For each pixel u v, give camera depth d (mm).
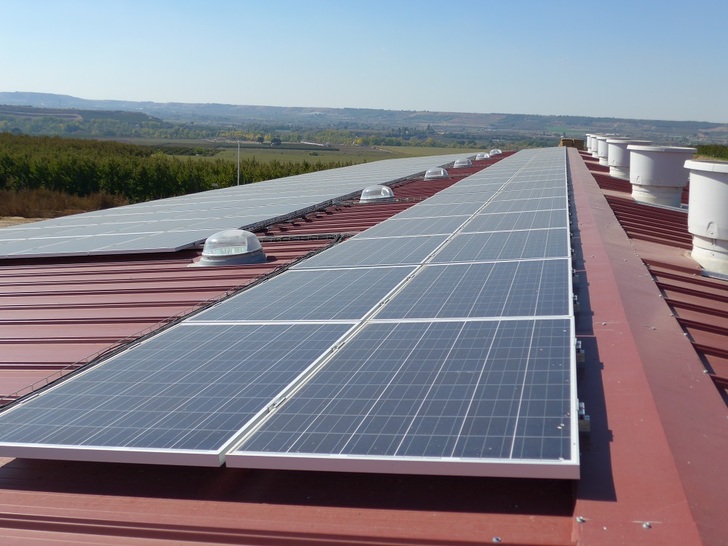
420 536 4312
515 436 4285
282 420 4859
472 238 11719
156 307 10945
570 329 6039
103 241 16672
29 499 5254
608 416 5281
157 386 5766
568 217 12938
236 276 12430
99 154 93000
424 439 4383
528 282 7902
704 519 3932
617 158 30250
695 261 12109
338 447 4410
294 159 146000
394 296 8000
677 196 20625
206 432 4777
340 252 11898
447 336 6234
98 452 4703
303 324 7152
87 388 5914
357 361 5840
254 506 4840
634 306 7984
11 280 13703
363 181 31688
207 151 158250
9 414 5547
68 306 11383
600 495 4281
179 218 21484
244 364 6066
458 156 59750
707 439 4926
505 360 5469
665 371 6074
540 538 4164
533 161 37312
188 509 4898
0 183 73000
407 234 13227
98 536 4758
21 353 9320
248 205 24078
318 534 4465
